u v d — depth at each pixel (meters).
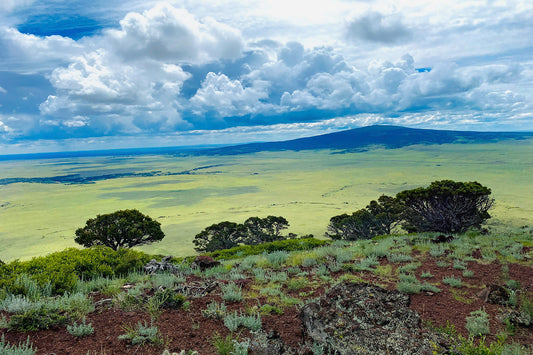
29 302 6.25
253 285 8.81
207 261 11.94
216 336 5.44
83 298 6.93
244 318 5.95
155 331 5.45
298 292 8.21
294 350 4.94
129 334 5.33
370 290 6.07
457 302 7.71
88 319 6.14
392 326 5.20
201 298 7.48
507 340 5.72
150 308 6.48
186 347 5.11
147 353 4.90
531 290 8.16
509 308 7.14
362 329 5.09
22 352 4.55
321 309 5.62
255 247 21.09
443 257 12.44
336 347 4.74
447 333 5.91
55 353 4.84
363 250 14.35
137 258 11.92
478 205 23.83
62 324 5.83
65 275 8.69
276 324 6.09
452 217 23.08
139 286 8.13
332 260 11.86
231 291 7.59
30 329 5.51
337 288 6.13
